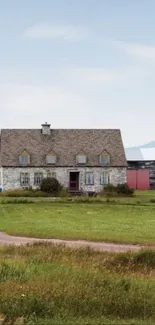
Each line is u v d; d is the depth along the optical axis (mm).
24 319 11984
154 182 103562
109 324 11930
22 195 73438
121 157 83250
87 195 77375
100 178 82188
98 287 14914
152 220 43781
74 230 35656
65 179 81375
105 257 21484
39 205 57406
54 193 74812
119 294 14305
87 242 30281
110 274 17156
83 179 81625
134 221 42750
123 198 69812
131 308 13469
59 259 20375
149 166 105438
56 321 11891
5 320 11828
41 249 23734
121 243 29938
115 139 85625
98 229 36438
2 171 79688
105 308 13336
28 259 19953
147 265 20500
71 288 14359
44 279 15758
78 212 50438
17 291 14023
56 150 82438
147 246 28484
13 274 16594
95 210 52562
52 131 85312
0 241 30422
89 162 81938
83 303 13383
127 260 21312
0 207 54969
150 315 13195
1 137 83375
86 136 85562
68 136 85062
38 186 80125
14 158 80438
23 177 80188
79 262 19766
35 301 13109
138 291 14789
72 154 82438
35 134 84375
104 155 82438
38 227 37438
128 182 96812
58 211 51281
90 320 12203
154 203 60688
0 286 14570
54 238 32156
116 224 40188
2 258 20938
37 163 80625
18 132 84250
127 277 16875
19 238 32094
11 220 42781
